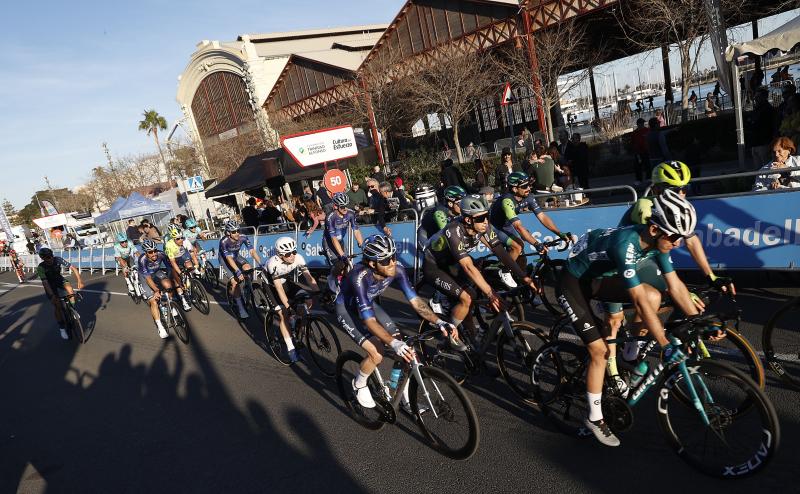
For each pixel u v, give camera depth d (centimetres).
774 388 331
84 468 404
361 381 354
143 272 713
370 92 2447
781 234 474
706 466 269
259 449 383
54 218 3481
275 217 1270
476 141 2952
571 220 617
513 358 375
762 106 791
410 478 315
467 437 315
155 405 506
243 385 515
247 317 737
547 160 842
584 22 2023
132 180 5316
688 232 240
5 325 1133
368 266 329
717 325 266
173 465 383
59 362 738
